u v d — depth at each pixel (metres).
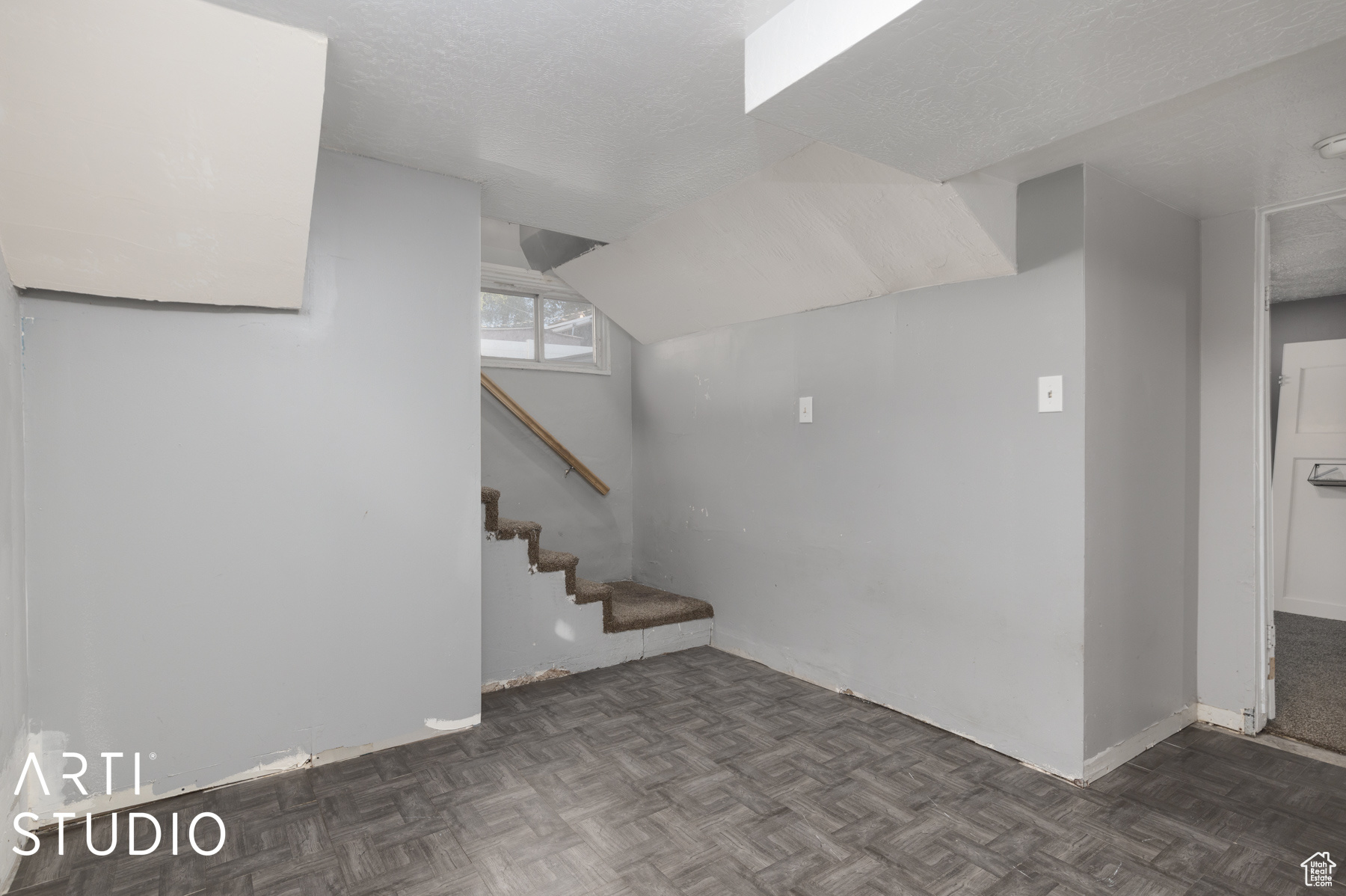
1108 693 2.11
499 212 2.74
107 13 1.33
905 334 2.52
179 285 1.87
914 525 2.49
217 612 1.98
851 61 1.30
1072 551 2.03
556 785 2.00
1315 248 2.98
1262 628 2.39
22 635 1.72
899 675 2.56
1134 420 2.21
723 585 3.44
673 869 1.60
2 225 1.59
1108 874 1.60
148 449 1.89
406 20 1.44
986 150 1.74
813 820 1.82
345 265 2.15
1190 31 1.19
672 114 1.89
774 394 3.12
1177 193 2.25
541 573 2.91
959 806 1.89
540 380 3.86
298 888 1.54
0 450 1.56
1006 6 1.12
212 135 1.58
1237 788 2.01
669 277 3.24
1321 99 1.61
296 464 2.08
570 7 1.40
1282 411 4.20
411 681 2.29
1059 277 2.06
